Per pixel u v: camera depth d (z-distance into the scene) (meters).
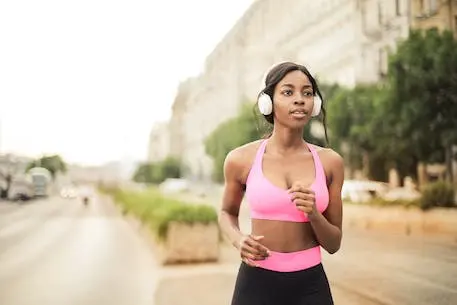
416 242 10.29
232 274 7.58
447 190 12.58
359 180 23.23
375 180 22.97
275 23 48.19
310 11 40.16
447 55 15.09
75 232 14.36
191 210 8.91
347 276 6.68
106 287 6.66
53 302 5.81
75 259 9.18
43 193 45.62
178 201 11.41
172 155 89.19
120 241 12.15
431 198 12.52
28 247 10.88
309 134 22.88
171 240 8.63
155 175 84.44
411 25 25.78
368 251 9.08
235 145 34.03
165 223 8.73
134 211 16.20
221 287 6.59
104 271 7.91
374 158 22.53
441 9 24.47
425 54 15.34
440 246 9.60
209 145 44.09
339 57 35.00
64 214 23.25
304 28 41.38
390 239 10.91
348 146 23.75
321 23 38.16
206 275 7.53
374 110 19.34
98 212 25.36
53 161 68.44
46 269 8.04
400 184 22.41
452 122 15.31
